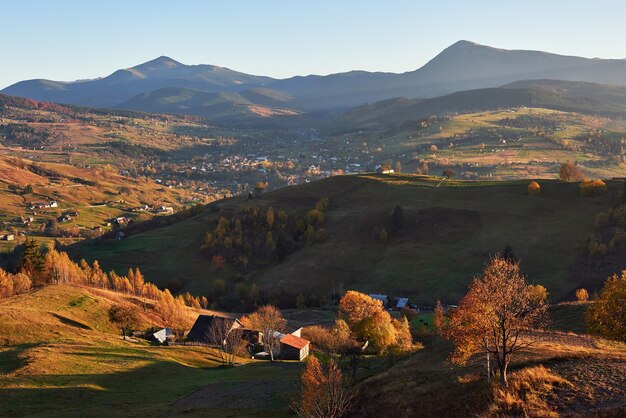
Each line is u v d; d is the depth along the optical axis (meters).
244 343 95.75
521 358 42.09
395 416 39.78
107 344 85.44
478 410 35.00
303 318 146.38
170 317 124.06
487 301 35.69
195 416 50.91
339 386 45.00
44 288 116.94
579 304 77.69
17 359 68.88
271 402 54.62
